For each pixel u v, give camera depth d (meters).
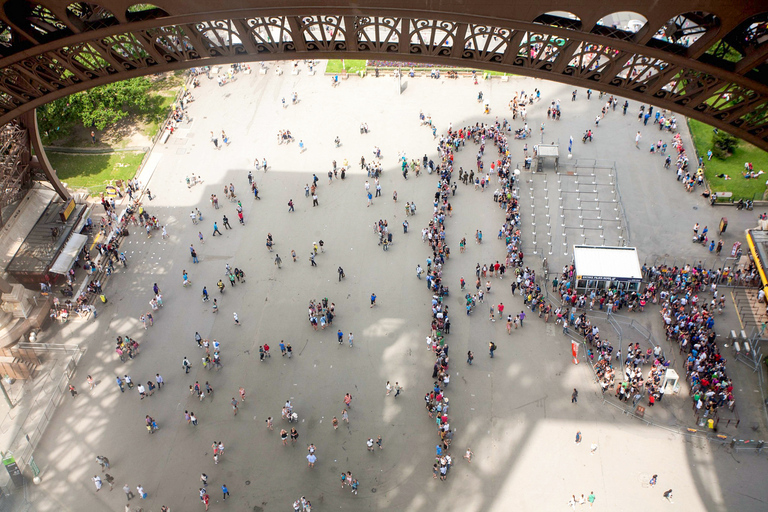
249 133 99.62
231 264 80.81
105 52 37.09
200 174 93.44
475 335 71.62
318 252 81.62
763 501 57.31
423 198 88.44
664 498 57.78
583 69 33.50
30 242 78.88
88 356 71.25
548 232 83.00
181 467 61.53
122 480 60.75
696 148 92.50
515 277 77.50
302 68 110.81
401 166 93.19
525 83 105.81
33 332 72.81
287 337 72.38
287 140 97.94
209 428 64.44
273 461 61.69
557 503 57.88
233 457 62.09
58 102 88.88
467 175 89.44
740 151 91.19
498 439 62.53
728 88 33.41
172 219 87.00
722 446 61.41
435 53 33.78
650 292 73.88
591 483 59.09
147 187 91.69
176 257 81.88
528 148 94.88
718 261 78.50
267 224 85.81
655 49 30.97
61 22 35.25
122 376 69.12
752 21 31.22
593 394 65.94
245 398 66.75
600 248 74.75
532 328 72.12
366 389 67.12
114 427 64.81
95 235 84.56
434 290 75.62
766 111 34.53
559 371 68.00
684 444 61.69
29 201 81.12
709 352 67.31
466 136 96.69
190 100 105.50
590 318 72.75
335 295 76.50
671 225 83.25
